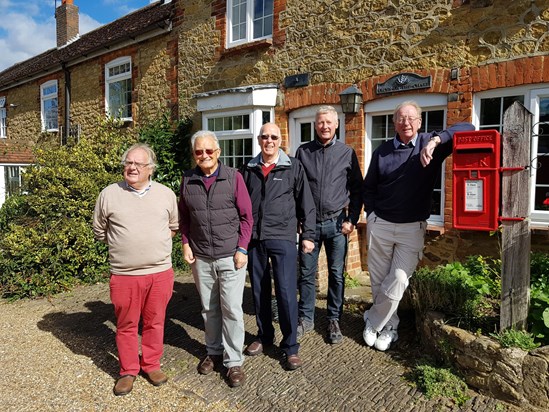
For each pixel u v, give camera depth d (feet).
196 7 25.75
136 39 29.76
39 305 17.63
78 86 36.37
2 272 19.08
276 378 11.11
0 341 14.02
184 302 17.20
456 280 11.89
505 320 10.21
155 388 10.91
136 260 10.46
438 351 11.08
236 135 22.67
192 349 12.98
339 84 19.19
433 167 11.12
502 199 10.03
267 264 11.99
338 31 19.17
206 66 25.30
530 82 14.39
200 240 10.97
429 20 16.52
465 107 15.78
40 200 20.29
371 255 12.47
